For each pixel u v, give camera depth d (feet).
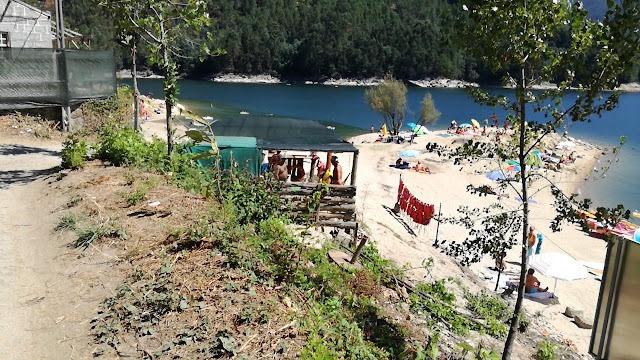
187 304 20.38
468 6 24.91
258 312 20.35
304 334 19.75
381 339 24.93
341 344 20.42
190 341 18.31
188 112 32.53
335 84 516.73
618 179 122.42
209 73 515.50
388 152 122.62
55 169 41.47
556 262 53.98
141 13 42.09
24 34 74.13
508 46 25.08
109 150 42.45
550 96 25.61
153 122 107.24
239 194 32.22
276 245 28.35
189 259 23.98
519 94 24.72
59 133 60.64
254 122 56.54
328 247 36.60
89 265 24.04
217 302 20.72
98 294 21.61
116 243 25.89
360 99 326.65
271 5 651.25
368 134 162.50
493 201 89.97
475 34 25.53
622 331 19.88
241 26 559.38
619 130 214.07
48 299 21.54
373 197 81.00
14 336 18.94
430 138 146.20
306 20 582.35
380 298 31.99
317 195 41.73
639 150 164.66
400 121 163.53
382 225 62.49
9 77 57.36
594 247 73.20
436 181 99.60
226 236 26.27
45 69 60.18
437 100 334.85
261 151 45.32
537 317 47.09
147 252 24.68
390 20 607.78
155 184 35.06
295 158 50.90
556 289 57.21
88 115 66.64
